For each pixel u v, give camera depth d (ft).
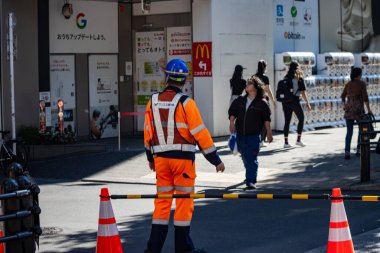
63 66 73.10
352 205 41.96
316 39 89.25
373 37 97.96
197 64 75.10
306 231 35.55
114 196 28.37
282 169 56.49
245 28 77.61
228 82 75.97
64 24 73.10
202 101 75.15
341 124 86.63
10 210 24.16
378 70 93.66
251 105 48.52
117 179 55.11
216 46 74.59
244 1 77.46
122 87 78.23
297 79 67.51
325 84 84.48
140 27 78.23
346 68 88.38
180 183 28.76
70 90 73.67
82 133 74.84
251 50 78.33
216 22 74.59
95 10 75.61
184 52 76.33
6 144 59.16
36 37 68.54
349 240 26.53
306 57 81.97
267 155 63.52
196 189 49.70
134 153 66.28
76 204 45.44
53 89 72.33
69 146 65.82
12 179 24.66
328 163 58.44
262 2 79.51
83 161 62.80
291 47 85.15
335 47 92.22
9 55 56.95
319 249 31.71
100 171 58.39
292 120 80.12
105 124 76.89
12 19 56.75
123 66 78.18
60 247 33.83
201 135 28.55
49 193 49.88
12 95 57.72
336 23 92.02
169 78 29.19
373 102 91.56
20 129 66.95
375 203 42.55
